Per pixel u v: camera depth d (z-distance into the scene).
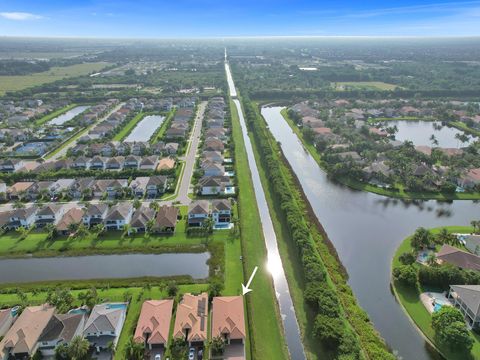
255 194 172.00
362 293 109.38
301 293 107.81
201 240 133.12
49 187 167.25
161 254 126.12
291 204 147.38
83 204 158.75
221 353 87.25
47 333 87.94
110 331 89.50
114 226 140.25
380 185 181.50
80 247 129.12
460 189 177.38
